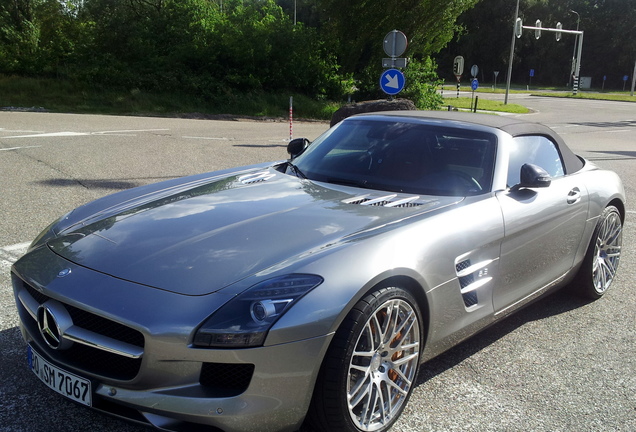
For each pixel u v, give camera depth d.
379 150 3.63
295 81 26.80
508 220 3.19
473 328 3.10
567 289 4.40
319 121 23.97
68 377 2.34
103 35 25.08
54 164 9.09
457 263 2.85
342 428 2.34
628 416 2.82
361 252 2.43
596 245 4.23
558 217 3.63
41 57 24.59
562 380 3.16
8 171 8.35
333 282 2.27
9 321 3.51
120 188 7.48
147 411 2.16
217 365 2.12
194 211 2.93
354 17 27.38
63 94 22.67
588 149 14.53
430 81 28.58
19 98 21.52
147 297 2.21
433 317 2.74
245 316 2.11
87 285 2.33
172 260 2.41
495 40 84.19
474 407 2.84
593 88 81.81
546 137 4.03
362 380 2.40
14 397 2.72
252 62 25.83
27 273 2.55
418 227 2.73
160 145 11.93
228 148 11.91
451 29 28.77
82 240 2.71
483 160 3.45
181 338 2.09
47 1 27.28
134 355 2.14
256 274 2.27
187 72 25.14
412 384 2.69
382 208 2.96
